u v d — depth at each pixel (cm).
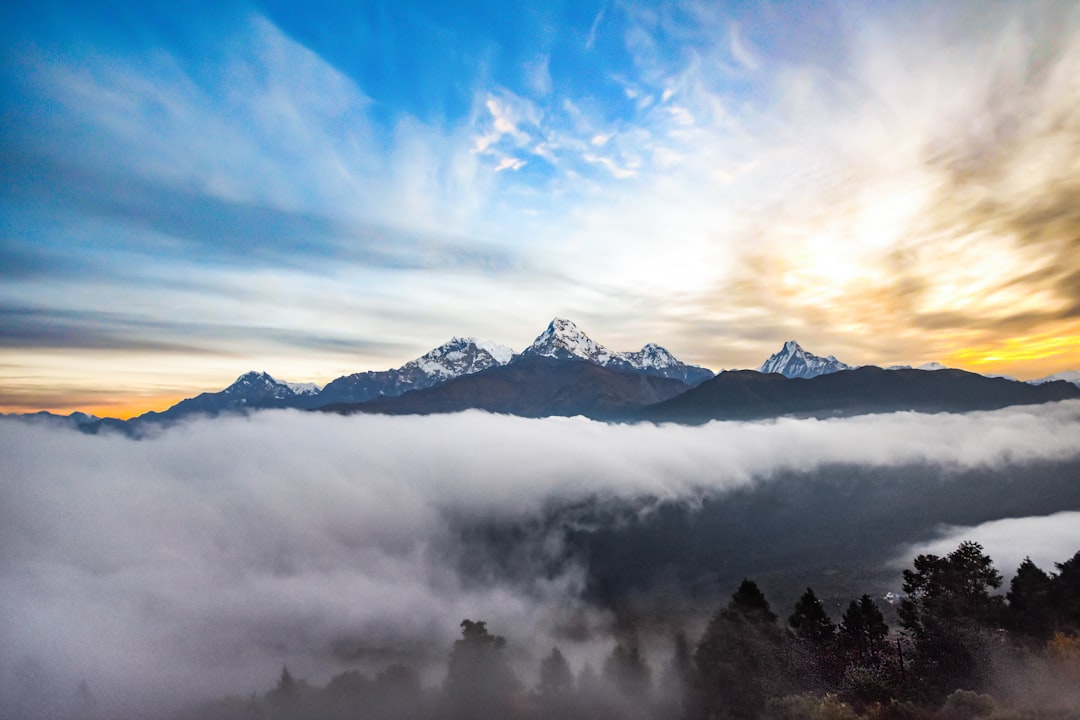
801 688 5228
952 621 5003
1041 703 3625
